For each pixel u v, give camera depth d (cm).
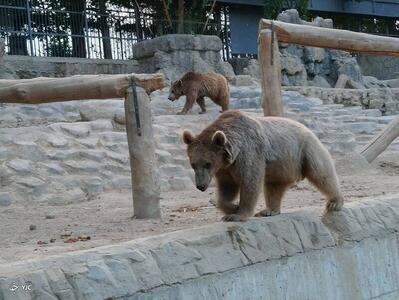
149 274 543
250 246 621
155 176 827
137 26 2578
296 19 2548
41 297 487
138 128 813
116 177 1138
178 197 1054
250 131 634
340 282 704
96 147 1198
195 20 2761
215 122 638
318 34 1036
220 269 590
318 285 680
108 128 1298
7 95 848
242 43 3002
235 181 647
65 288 499
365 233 741
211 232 601
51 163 1112
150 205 823
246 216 635
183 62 2155
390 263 772
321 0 3306
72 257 522
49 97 838
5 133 1148
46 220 859
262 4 2981
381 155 1488
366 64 3456
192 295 567
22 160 1084
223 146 611
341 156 1423
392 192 1011
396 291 775
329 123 1638
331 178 695
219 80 1678
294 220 679
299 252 664
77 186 1073
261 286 623
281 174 664
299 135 677
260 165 633
